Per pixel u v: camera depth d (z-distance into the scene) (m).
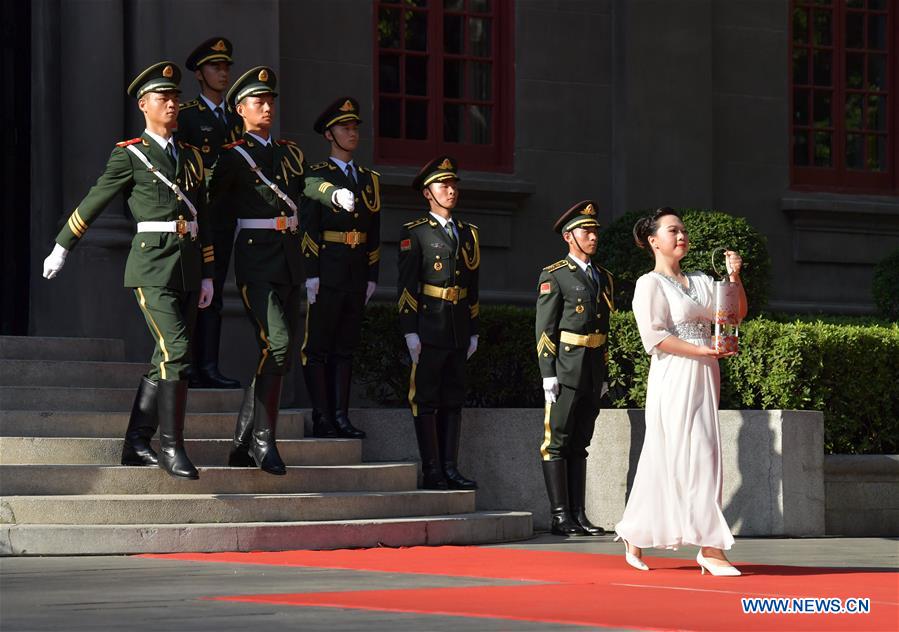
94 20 15.05
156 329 10.84
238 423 11.50
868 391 13.78
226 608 6.89
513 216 18.14
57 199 15.44
